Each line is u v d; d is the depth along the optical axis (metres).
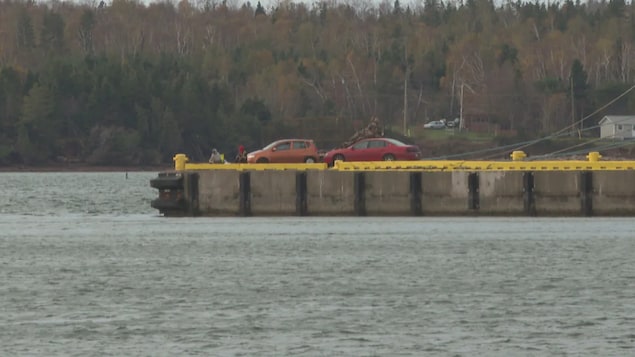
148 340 154.00
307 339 154.12
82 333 158.12
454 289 188.88
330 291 187.75
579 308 172.12
